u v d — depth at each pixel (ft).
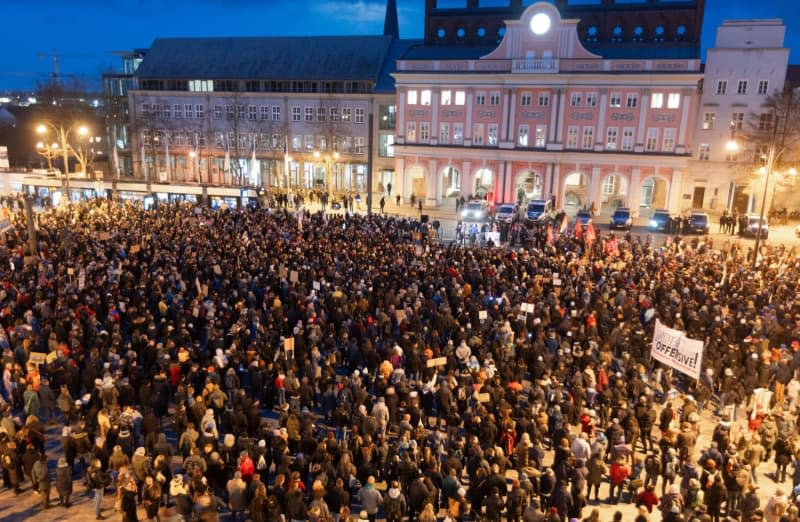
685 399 55.72
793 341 71.05
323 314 73.77
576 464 45.01
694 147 195.42
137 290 78.95
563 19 181.57
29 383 57.52
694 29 187.73
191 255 94.99
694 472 45.34
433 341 67.26
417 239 121.70
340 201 212.02
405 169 206.90
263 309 80.28
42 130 209.26
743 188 193.26
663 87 176.45
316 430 53.11
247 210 147.33
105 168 269.85
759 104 186.91
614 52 185.88
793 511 40.29
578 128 186.50
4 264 95.76
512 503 42.34
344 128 225.76
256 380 59.41
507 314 76.33
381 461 48.42
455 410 55.67
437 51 205.98
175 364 58.90
